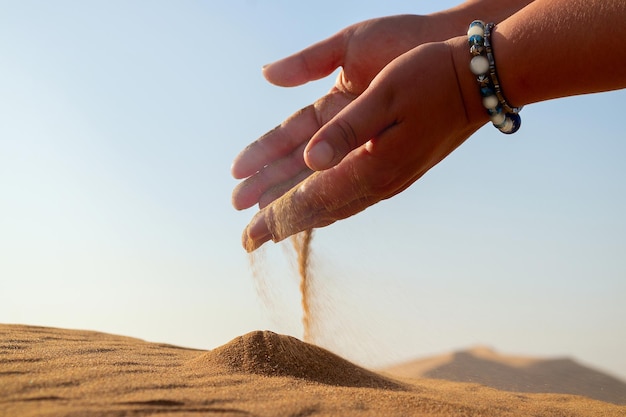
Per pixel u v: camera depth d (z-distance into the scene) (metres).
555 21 0.54
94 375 0.51
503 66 0.54
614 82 0.54
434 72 0.54
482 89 0.55
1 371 0.51
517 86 0.55
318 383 0.55
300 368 0.58
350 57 0.68
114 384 0.50
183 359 0.61
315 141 0.51
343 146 0.52
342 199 0.57
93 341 0.68
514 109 0.57
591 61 0.53
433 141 0.56
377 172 0.56
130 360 0.58
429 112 0.54
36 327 0.74
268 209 0.58
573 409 0.61
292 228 0.57
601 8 0.52
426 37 0.68
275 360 0.58
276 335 0.61
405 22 0.68
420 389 0.62
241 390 0.51
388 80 0.53
